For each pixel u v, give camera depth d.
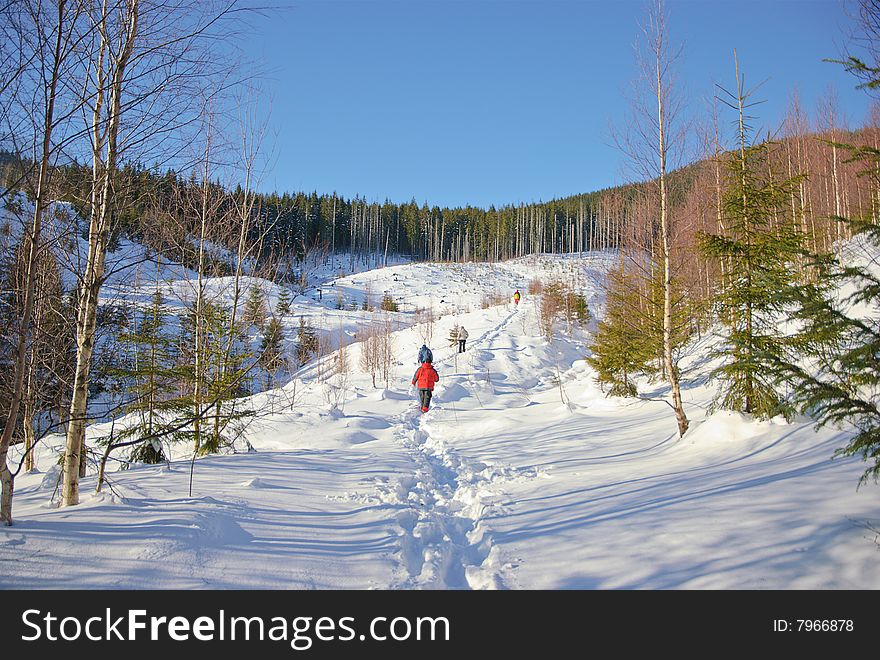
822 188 21.27
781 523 4.05
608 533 4.46
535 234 95.44
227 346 9.31
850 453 3.86
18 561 3.50
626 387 13.84
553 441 10.10
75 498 5.10
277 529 4.76
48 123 4.04
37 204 4.12
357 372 26.39
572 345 29.66
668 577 3.54
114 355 8.20
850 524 3.79
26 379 6.05
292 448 10.95
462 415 15.15
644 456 7.77
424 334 33.00
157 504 5.06
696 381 13.64
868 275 3.87
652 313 10.19
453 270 77.25
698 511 4.64
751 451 6.57
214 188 9.47
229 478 6.83
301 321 29.31
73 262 5.63
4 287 5.14
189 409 8.77
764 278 6.59
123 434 8.09
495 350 27.09
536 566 3.99
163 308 9.19
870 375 3.71
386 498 6.29
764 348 7.50
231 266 10.31
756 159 8.53
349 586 3.74
